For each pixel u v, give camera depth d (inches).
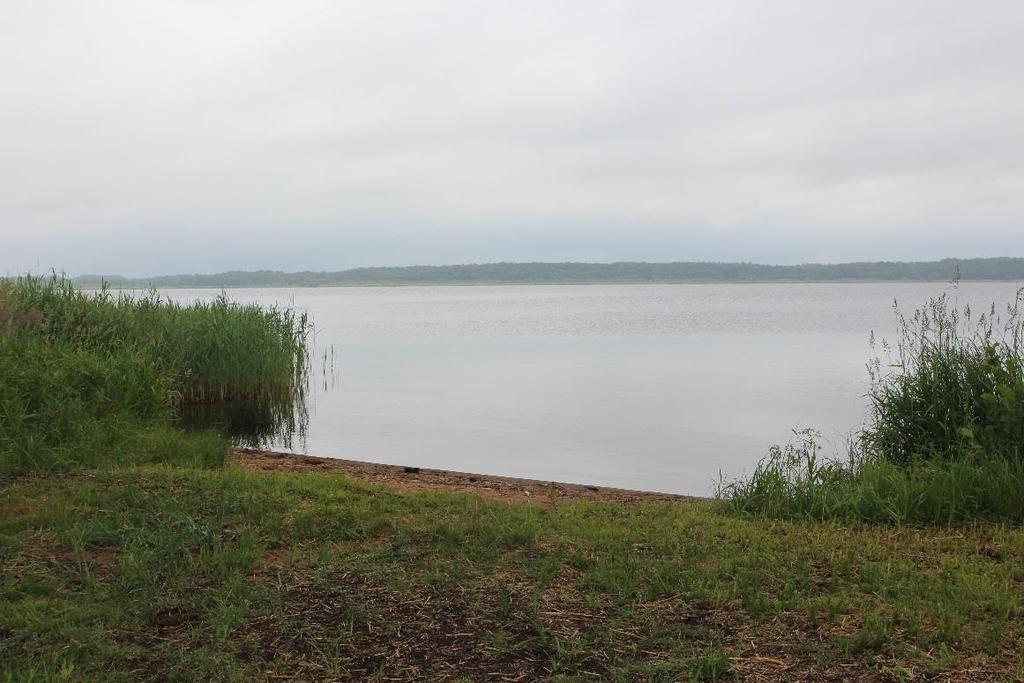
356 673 171.9
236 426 623.8
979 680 165.9
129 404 421.7
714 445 565.9
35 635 183.2
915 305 3179.1
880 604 204.8
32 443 336.5
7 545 232.5
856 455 356.8
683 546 249.3
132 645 181.6
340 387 890.1
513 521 275.1
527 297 5713.6
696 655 177.0
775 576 224.7
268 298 5132.9
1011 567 231.6
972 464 307.0
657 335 1764.3
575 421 668.1
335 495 298.2
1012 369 331.3
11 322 453.7
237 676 168.9
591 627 190.1
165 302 737.0
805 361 1171.3
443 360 1224.2
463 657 178.1
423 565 228.8
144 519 254.2
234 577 215.9
